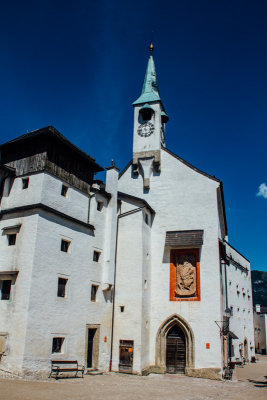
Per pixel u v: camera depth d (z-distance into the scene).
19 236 24.23
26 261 23.22
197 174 35.88
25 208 24.41
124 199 34.59
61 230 25.86
